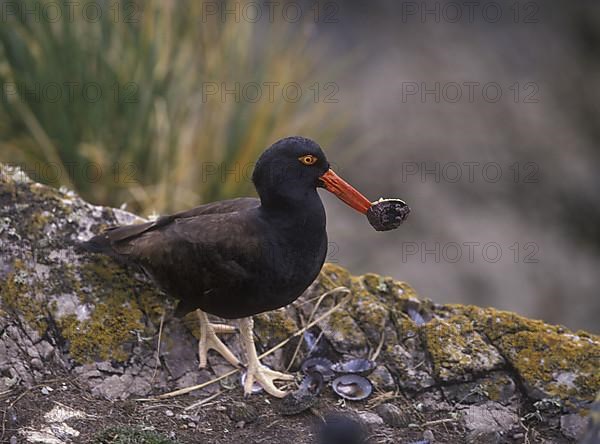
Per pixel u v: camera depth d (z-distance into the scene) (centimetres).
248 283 698
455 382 741
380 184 1652
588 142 1853
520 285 1592
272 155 702
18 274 741
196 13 1198
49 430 653
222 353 750
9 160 1109
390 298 811
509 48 1936
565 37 1983
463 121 1780
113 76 1119
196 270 701
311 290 807
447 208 1662
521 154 1780
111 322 742
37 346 716
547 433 711
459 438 702
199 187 1148
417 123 1744
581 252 1711
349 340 776
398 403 732
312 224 703
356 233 1570
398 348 767
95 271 763
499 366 747
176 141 1144
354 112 1697
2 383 682
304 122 1216
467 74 1855
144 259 721
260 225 700
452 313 797
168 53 1152
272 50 1242
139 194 1105
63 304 742
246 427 696
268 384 730
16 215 774
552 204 1748
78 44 1123
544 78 1903
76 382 707
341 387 739
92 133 1115
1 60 1130
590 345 748
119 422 679
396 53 1844
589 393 723
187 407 708
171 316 761
